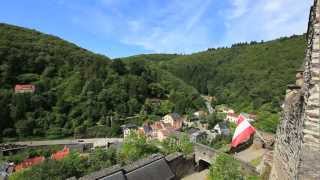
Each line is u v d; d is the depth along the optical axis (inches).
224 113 4224.9
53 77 4345.5
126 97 4402.1
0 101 3516.2
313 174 249.4
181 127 3868.1
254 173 882.1
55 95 4030.5
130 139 1515.7
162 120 4188.0
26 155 2805.1
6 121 3459.6
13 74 4143.7
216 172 827.4
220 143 2097.7
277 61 5319.9
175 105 4756.4
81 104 4010.8
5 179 1786.4
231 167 833.5
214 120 3983.8
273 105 2593.5
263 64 5546.3
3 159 2655.0
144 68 5462.6
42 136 3543.3
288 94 484.4
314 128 249.0
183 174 1284.4
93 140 3543.3
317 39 250.8
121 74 4889.3
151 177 1027.9
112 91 4313.5
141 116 4220.0
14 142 3282.5
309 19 400.2
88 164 1387.8
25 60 4382.4
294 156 330.3
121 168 971.9
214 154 1320.1
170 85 5487.2
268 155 765.3
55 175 1273.4
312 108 250.2
